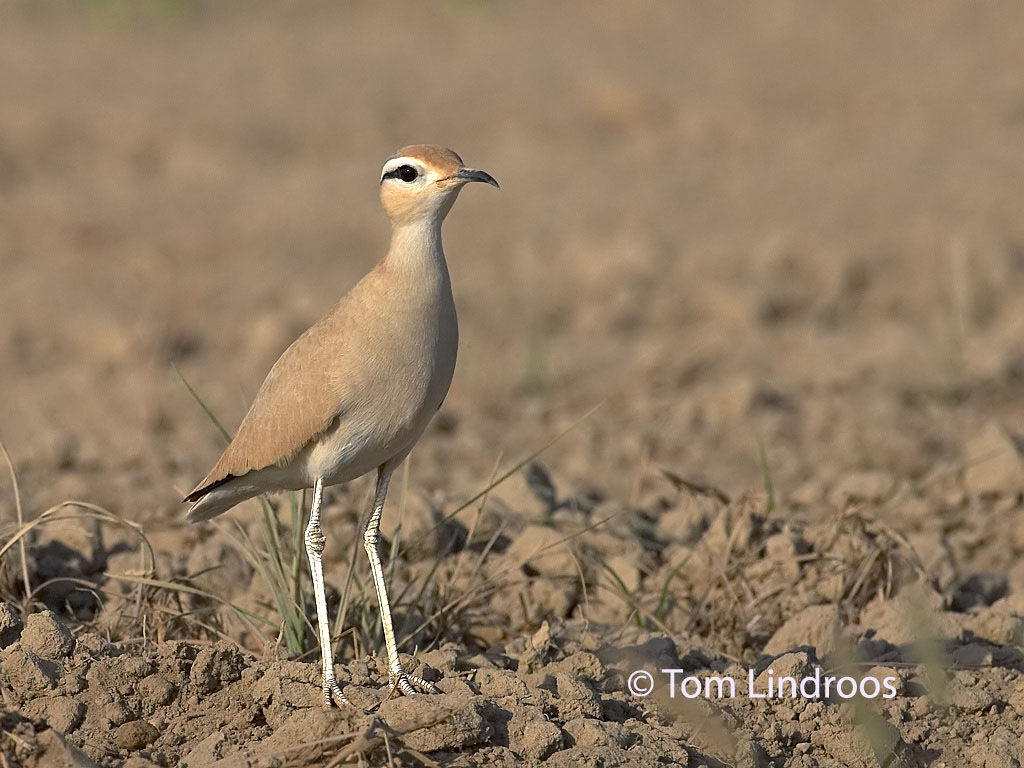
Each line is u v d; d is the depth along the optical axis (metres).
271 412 8.45
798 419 16.95
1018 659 9.78
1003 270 22.22
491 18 46.88
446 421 17.33
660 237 24.95
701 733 8.41
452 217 27.19
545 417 17.73
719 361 19.89
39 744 7.50
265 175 30.08
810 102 34.47
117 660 8.19
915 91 34.81
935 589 11.10
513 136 32.50
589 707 8.30
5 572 10.26
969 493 13.55
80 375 19.36
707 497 12.77
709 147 31.56
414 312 8.33
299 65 39.50
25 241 25.61
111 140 31.70
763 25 43.69
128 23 45.22
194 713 8.12
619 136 32.66
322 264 24.50
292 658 9.08
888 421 16.69
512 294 22.94
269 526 9.99
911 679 9.31
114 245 25.39
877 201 26.64
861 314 22.02
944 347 19.36
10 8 47.16
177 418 17.53
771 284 22.73
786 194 27.58
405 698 7.81
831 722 8.62
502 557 11.52
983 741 8.76
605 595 11.10
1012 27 41.00
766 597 10.78
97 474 15.19
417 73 38.50
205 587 10.77
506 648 9.70
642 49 40.91
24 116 32.25
